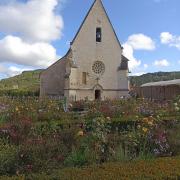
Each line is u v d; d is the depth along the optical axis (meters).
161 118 16.88
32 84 90.75
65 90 56.53
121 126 16.34
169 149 11.22
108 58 59.66
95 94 58.59
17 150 8.90
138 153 10.62
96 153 9.76
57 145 9.73
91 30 59.09
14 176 7.21
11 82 101.88
